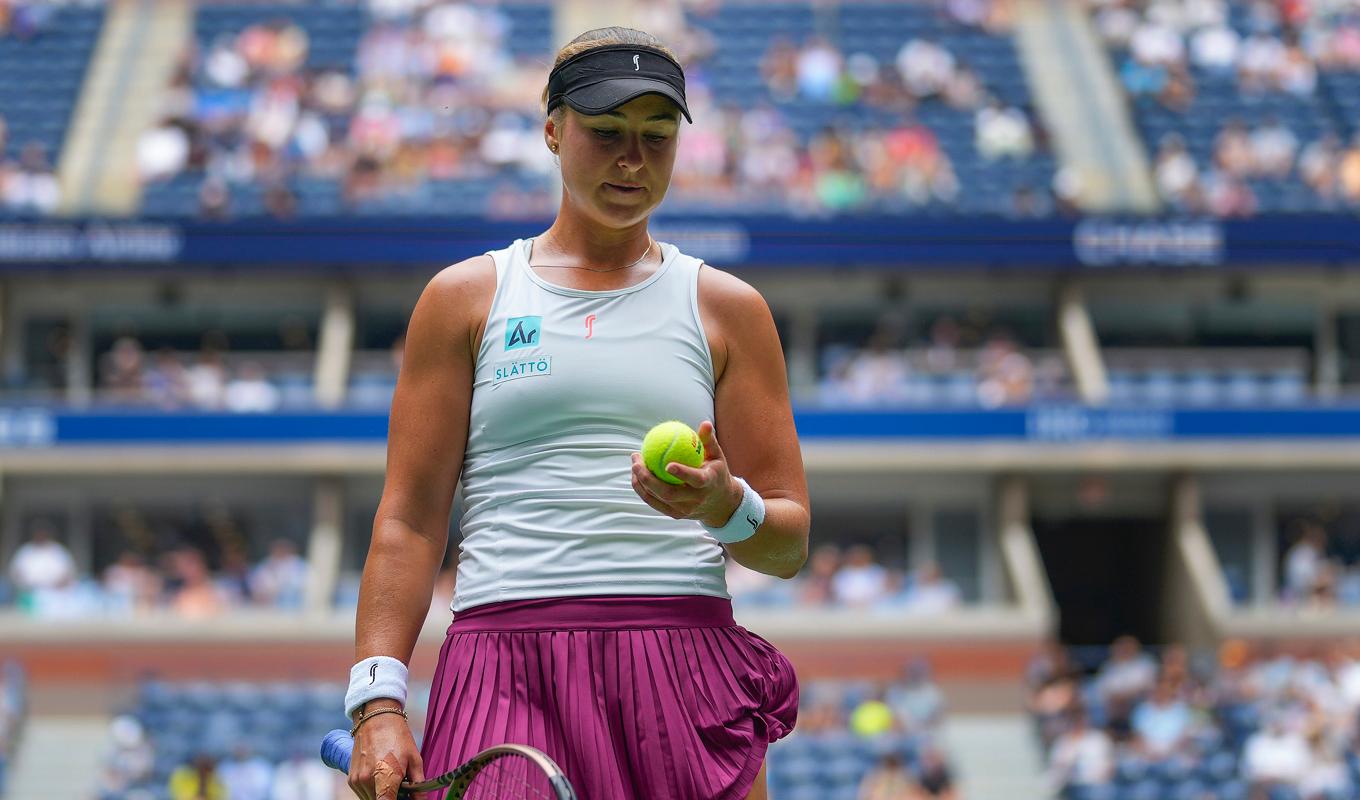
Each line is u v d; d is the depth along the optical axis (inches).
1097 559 1964.8
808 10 2210.9
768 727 272.4
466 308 278.4
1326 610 1700.3
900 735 1425.9
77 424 1694.1
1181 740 1423.5
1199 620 1705.2
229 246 1733.5
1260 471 1774.1
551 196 1861.5
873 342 1820.9
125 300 1820.9
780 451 280.7
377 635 272.4
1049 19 2249.0
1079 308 1822.1
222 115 1987.0
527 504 269.1
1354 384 1860.2
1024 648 1594.5
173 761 1412.4
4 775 1492.4
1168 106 2089.1
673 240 1716.3
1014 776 1494.8
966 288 1847.9
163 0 2220.7
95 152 2003.0
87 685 1560.0
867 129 1993.1
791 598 1621.6
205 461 1694.1
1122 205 1941.4
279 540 1729.8
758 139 1948.8
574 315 273.0
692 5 2207.2
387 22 2129.7
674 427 249.9
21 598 1610.5
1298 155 2007.9
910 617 1589.6
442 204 1861.5
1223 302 1867.6
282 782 1381.6
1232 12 2224.4
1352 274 1847.9
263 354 1824.6
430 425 277.7
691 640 267.1
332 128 1972.2
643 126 266.5
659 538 268.1
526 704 262.2
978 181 1963.6
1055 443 1718.8
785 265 1729.8
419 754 267.7
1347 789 1396.4
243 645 1579.7
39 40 2180.1
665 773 259.9
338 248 1739.7
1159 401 1739.7
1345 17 2223.2
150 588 1632.6
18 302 1809.8
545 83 284.2
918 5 2236.7
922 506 1754.4
